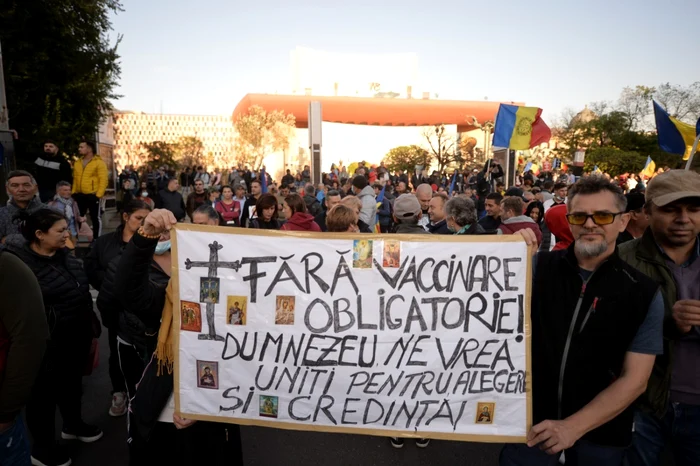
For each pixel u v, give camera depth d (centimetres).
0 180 753
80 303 342
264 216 621
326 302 238
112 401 416
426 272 236
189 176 3241
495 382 233
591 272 212
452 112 4281
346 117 4219
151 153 5172
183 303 238
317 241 238
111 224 1539
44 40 1266
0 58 783
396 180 2495
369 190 752
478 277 234
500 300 233
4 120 789
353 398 239
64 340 334
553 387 213
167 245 265
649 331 200
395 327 238
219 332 239
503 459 242
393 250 237
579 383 206
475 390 234
